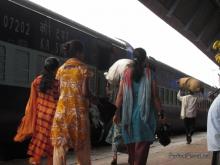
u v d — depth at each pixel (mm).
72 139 6449
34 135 7305
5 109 10852
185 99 16578
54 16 13266
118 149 9445
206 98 34312
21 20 11578
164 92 24000
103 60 16391
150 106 6719
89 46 15344
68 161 11133
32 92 7414
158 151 13258
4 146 11531
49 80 7309
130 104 6668
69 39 14031
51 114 7254
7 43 10953
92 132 13602
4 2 10906
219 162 5832
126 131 6699
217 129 5801
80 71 6551
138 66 6699
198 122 30922
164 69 24281
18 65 11391
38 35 12344
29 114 7398
